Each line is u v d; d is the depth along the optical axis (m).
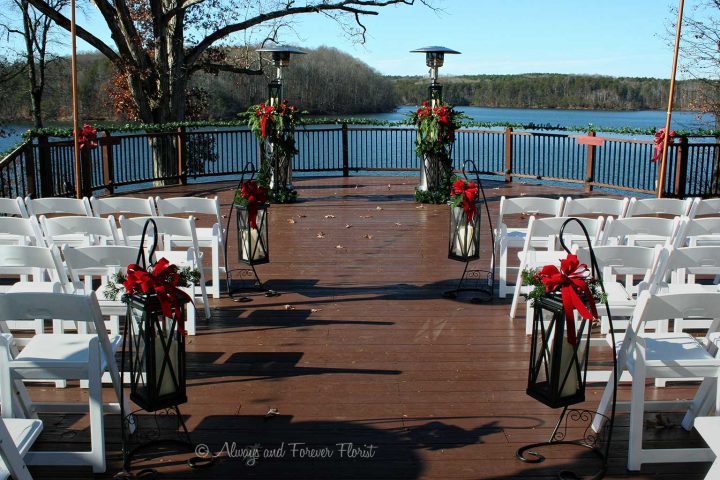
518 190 11.71
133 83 16.31
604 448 3.40
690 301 3.13
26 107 21.70
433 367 4.39
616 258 4.17
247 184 5.79
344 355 4.60
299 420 3.69
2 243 5.81
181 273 3.22
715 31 15.05
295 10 17.14
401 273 6.63
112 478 3.14
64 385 4.09
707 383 3.49
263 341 4.86
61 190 10.36
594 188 11.94
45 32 19.77
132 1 16.64
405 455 3.33
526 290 5.54
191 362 4.49
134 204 5.76
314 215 9.60
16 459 2.55
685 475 3.20
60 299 3.05
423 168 10.72
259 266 6.89
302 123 10.71
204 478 3.14
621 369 3.36
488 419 3.70
